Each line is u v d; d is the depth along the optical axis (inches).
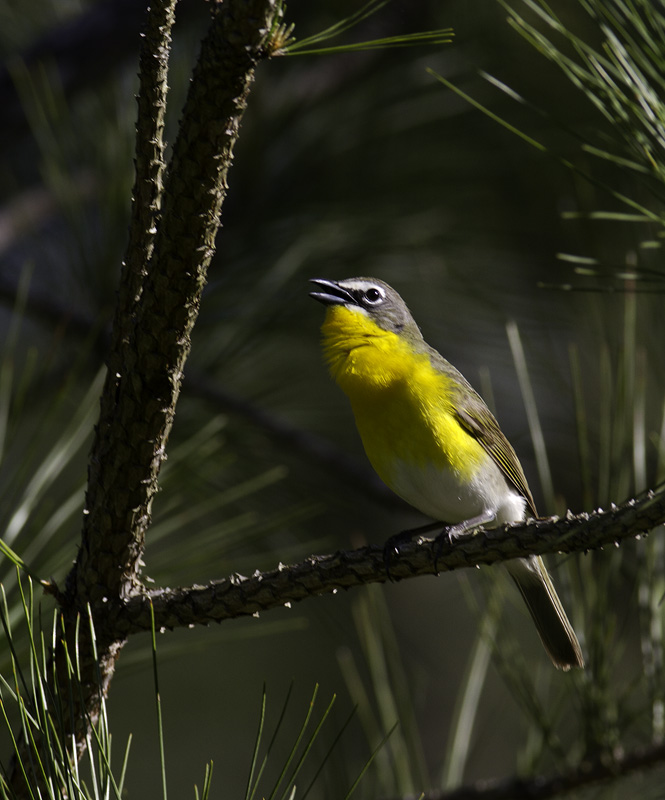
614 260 371.9
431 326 446.6
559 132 396.5
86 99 431.2
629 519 213.5
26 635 243.6
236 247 412.5
